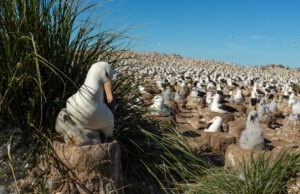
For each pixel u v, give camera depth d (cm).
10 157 296
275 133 854
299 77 5053
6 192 288
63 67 345
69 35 350
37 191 292
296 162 360
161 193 389
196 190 366
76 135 287
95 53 383
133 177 389
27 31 311
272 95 1938
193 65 6069
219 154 591
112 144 299
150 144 428
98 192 292
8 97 319
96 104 275
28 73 311
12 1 306
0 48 312
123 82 448
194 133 719
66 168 290
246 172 362
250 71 5872
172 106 927
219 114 879
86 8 352
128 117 430
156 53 7081
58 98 325
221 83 2897
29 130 324
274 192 336
